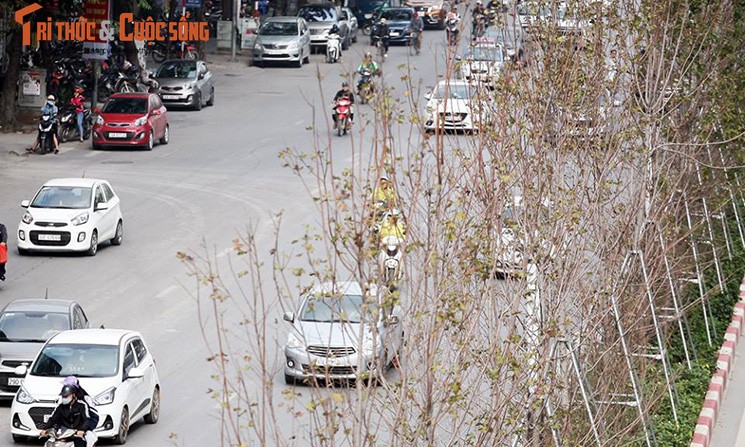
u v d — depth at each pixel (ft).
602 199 94.73
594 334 91.20
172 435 88.38
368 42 437.99
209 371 134.10
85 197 185.47
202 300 160.35
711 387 124.88
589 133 93.50
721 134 142.51
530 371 69.92
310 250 62.59
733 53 133.49
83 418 104.83
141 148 263.49
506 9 100.89
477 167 80.89
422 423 62.75
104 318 152.66
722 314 147.13
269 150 262.26
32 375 115.65
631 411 101.96
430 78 326.24
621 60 112.57
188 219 203.72
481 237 67.21
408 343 62.95
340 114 269.44
